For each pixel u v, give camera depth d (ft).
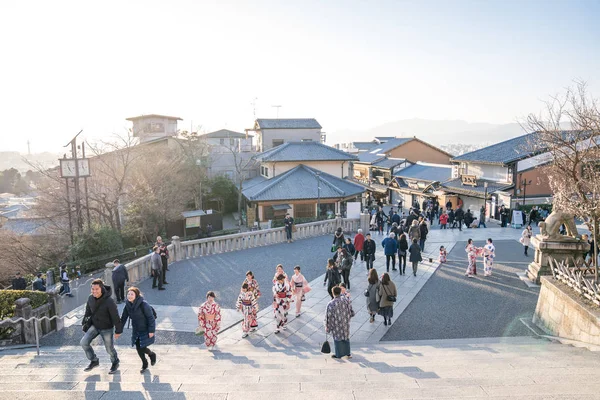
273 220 126.72
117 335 25.62
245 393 21.02
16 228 106.73
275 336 39.50
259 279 58.90
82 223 93.81
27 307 38.14
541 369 25.05
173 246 68.64
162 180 117.50
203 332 34.94
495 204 112.78
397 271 61.93
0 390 21.89
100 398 20.66
